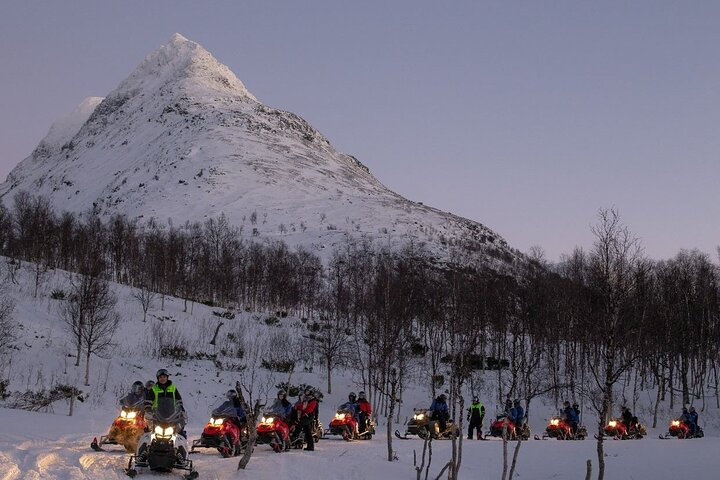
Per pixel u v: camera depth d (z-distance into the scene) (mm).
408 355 56438
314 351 58688
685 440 29453
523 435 30438
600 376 58562
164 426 13719
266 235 173125
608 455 23578
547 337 58188
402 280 63969
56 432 21953
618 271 18125
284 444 18859
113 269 84438
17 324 45438
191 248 96750
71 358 42688
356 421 24750
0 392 34188
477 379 55250
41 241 76375
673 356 59438
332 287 98500
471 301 55031
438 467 18891
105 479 13039
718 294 71500
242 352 54562
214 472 14570
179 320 61656
